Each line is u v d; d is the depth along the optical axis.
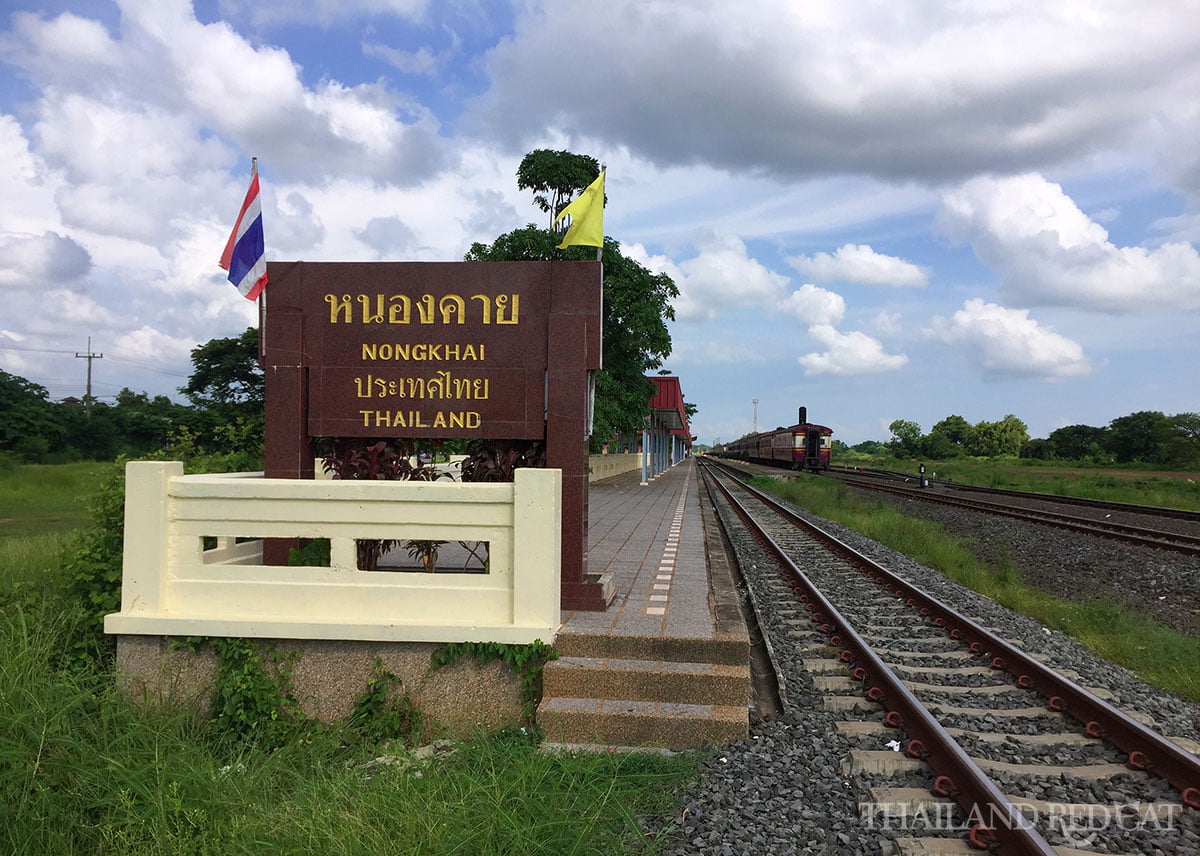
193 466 7.33
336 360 6.26
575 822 3.65
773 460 70.62
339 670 5.20
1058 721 5.46
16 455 43.16
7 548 9.77
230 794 4.05
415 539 5.21
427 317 6.24
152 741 4.53
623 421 24.52
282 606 5.27
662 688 5.01
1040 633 8.45
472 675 5.14
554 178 22.03
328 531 5.25
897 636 7.94
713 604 6.61
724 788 4.18
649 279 24.31
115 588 5.68
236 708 5.08
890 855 3.61
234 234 6.12
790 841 3.68
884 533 17.64
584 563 6.53
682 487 31.36
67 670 5.15
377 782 4.01
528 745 4.61
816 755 4.67
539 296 6.21
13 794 3.86
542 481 5.12
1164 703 6.13
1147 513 22.52
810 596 9.50
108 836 3.75
